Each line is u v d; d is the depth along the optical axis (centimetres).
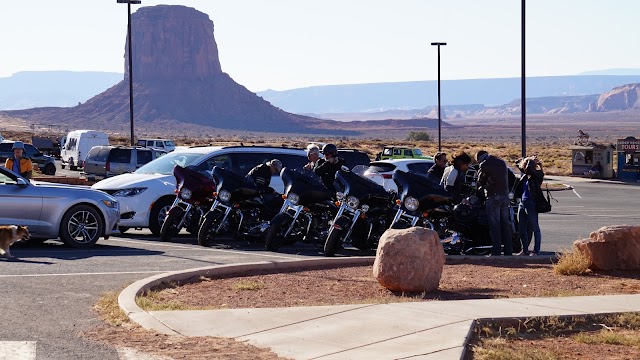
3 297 1063
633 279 1299
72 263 1388
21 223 1582
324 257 1510
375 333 870
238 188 1717
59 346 822
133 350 810
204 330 894
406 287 1146
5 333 871
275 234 1647
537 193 1658
